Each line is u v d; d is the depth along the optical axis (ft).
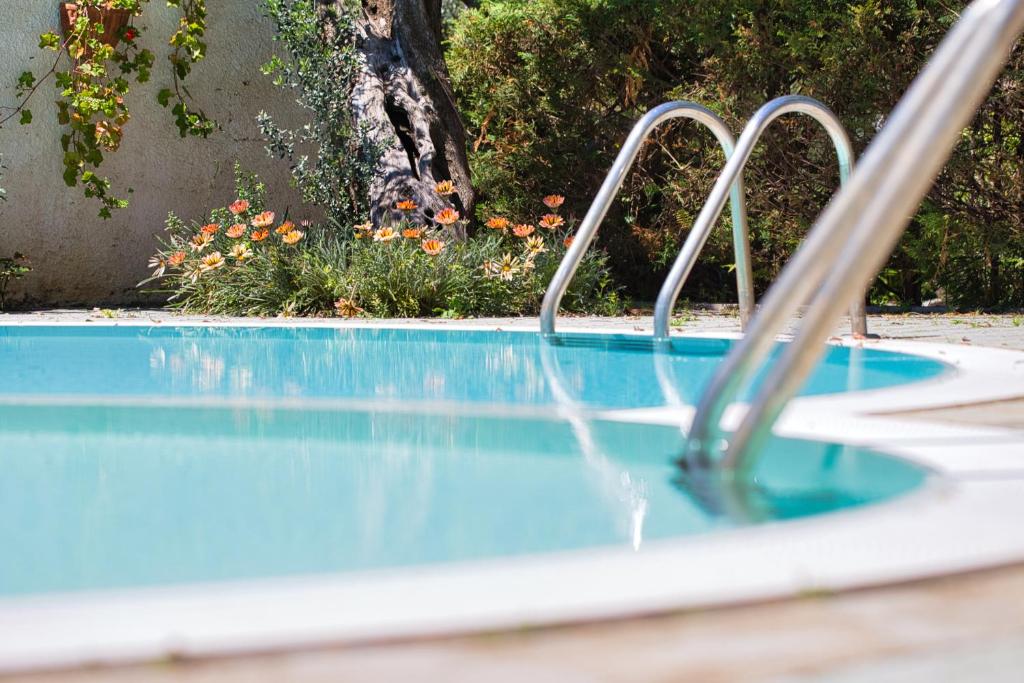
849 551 3.98
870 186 5.35
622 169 16.12
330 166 28.96
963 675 2.85
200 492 6.31
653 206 39.04
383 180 28.81
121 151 29.86
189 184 30.81
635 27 37.65
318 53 28.84
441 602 3.46
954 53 5.23
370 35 30.83
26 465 7.26
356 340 18.12
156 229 30.53
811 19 34.24
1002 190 31.19
